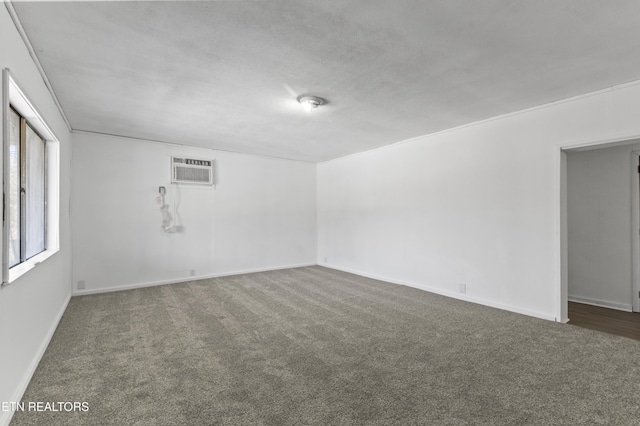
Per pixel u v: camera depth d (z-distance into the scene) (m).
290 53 2.45
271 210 6.68
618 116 3.05
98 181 4.80
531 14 1.96
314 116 4.00
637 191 4.07
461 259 4.43
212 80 2.93
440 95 3.31
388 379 2.30
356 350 2.78
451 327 3.35
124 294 4.67
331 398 2.06
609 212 4.27
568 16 1.98
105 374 2.36
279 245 6.80
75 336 3.08
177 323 3.46
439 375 2.35
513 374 2.37
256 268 6.46
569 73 2.80
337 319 3.60
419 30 2.14
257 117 4.03
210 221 5.87
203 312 3.84
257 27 2.10
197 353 2.72
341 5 1.88
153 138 5.12
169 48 2.37
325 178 7.17
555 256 3.50
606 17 1.99
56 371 2.40
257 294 4.70
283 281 5.58
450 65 2.65
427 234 4.90
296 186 7.07
